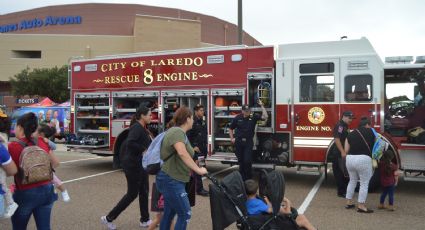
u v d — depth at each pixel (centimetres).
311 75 911
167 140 466
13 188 441
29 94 4550
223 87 999
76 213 691
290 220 440
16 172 406
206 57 1024
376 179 843
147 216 612
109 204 757
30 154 415
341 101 885
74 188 911
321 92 903
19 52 5894
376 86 862
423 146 809
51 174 434
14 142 423
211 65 1017
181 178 467
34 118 436
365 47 880
